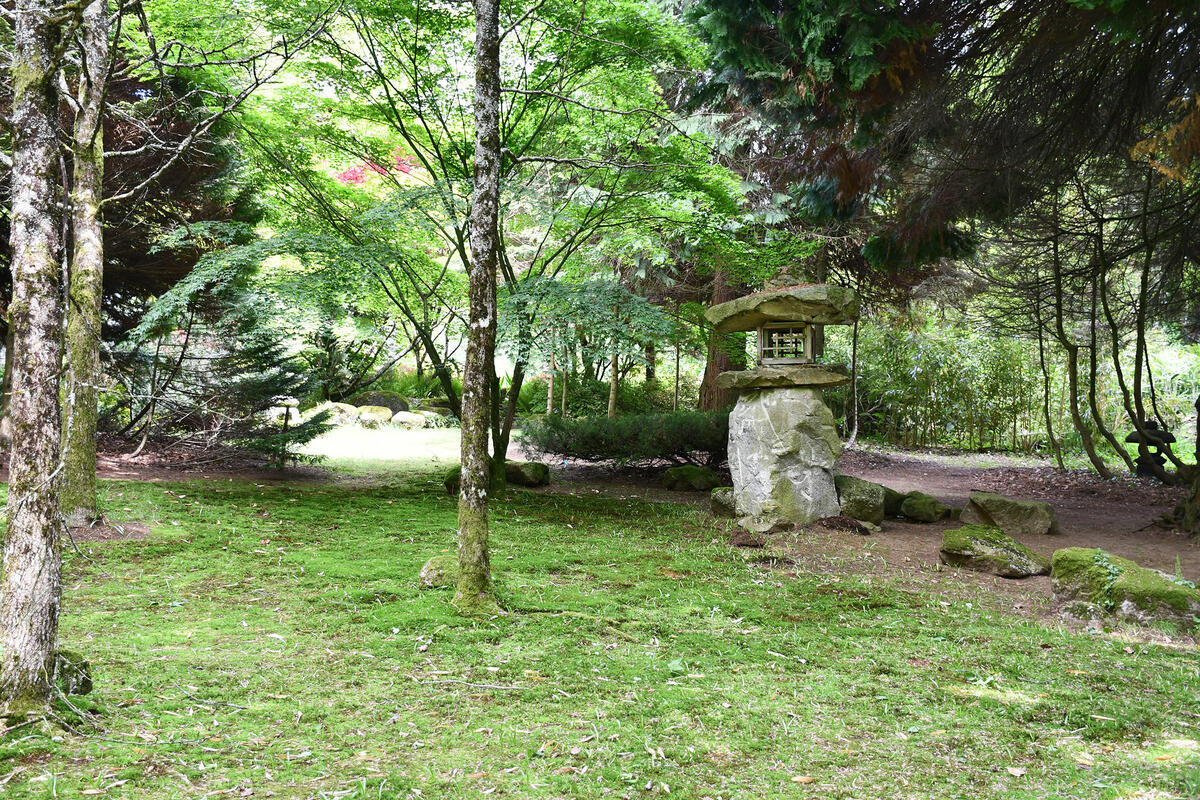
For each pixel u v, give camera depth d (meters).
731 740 3.07
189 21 7.68
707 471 10.80
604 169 9.08
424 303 9.50
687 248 10.77
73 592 4.89
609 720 3.23
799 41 6.44
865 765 2.88
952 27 7.07
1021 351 16.56
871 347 17.12
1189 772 2.82
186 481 8.84
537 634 4.34
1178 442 15.13
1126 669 3.98
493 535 7.04
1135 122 7.75
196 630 4.27
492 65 4.77
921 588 5.73
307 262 8.16
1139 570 5.12
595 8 8.08
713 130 13.05
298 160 9.23
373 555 6.09
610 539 7.16
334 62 8.91
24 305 2.88
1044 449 16.86
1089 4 5.38
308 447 13.41
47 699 2.96
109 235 10.00
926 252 9.30
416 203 8.38
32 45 2.92
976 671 3.93
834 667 3.98
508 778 2.71
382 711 3.27
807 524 7.87
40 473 2.93
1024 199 9.10
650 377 20.70
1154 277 12.19
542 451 12.38
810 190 9.28
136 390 10.51
